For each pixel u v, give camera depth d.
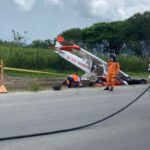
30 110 14.02
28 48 40.69
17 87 22.97
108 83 22.09
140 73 44.88
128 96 19.33
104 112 14.20
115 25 83.62
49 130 10.80
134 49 77.56
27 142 9.37
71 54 27.27
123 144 9.40
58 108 14.70
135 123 12.09
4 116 12.67
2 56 34.66
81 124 11.79
